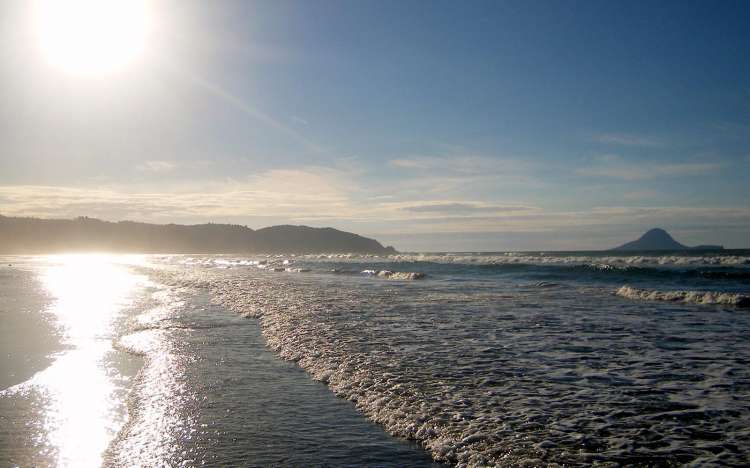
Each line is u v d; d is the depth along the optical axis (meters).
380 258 75.75
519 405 6.90
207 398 7.71
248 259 88.81
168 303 20.12
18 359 10.46
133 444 6.05
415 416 6.64
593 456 5.27
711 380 7.95
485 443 5.70
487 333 12.31
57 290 26.41
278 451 5.77
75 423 6.78
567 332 12.34
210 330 13.62
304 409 7.17
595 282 27.58
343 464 5.42
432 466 5.33
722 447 5.41
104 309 18.34
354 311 16.62
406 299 20.17
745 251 81.00
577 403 6.94
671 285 25.16
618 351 10.16
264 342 11.93
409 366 9.14
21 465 5.57
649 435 5.79
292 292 23.73
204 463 5.50
